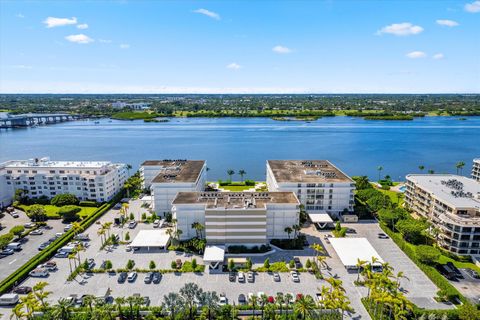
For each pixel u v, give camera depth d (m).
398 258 139.75
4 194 199.62
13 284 118.19
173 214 156.50
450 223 139.25
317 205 184.50
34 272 125.50
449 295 109.50
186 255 141.50
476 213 142.12
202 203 150.50
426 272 126.19
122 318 103.56
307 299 100.94
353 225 173.38
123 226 170.38
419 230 147.00
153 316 102.88
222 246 143.38
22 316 99.12
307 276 126.00
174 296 101.38
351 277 125.38
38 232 160.62
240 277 122.62
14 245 145.50
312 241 154.62
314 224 173.50
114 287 119.00
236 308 105.81
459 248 137.75
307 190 182.12
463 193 159.75
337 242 144.38
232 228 144.38
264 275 126.81
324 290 100.06
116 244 150.88
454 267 128.38
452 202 150.38
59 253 141.38
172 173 198.75
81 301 109.81
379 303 105.69
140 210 193.62
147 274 125.44
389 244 152.50
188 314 103.62
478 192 158.38
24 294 115.06
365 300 110.75
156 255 141.50
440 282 117.31
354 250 137.88
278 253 143.12
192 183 180.25
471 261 135.75
